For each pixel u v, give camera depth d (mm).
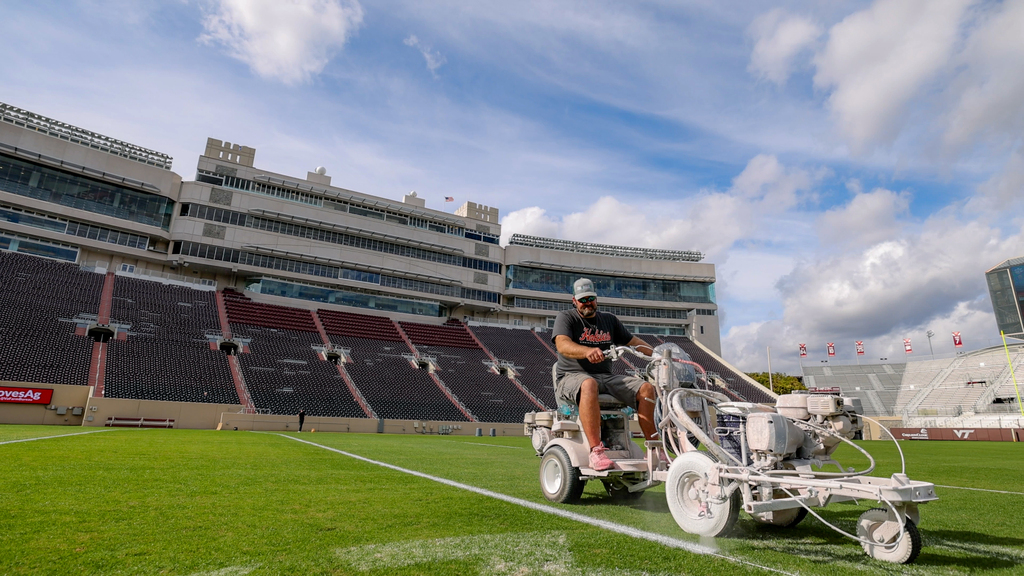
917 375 50062
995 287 57719
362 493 4867
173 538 2922
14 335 24672
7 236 32125
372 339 39469
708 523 3145
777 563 2637
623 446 4633
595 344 4664
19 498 3980
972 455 15625
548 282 52125
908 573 2506
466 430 30328
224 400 26297
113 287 33156
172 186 37875
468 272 48531
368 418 28172
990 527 3893
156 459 7555
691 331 53938
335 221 42906
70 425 21172
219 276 39875
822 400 3502
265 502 4184
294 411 27203
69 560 2459
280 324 36781
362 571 2379
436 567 2463
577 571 2441
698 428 3465
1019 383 42312
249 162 42094
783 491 3219
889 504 2615
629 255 56531
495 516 3789
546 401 36750
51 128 35250
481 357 41812
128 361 26406
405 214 47688
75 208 34062
